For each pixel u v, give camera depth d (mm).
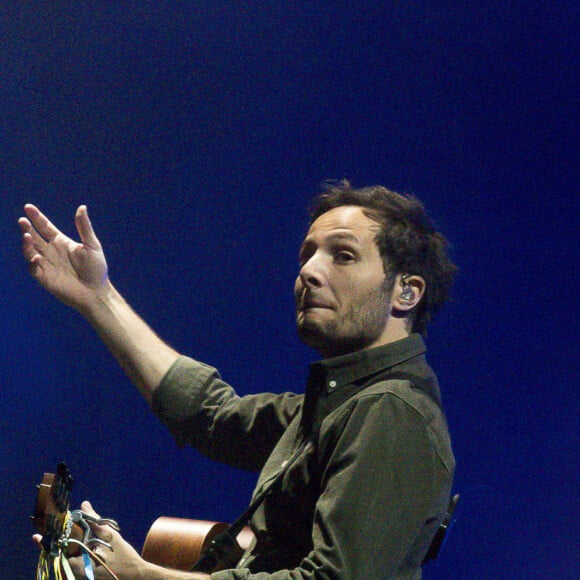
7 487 17984
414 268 6988
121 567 6172
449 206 15844
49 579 5973
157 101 18078
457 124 15961
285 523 6625
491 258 15500
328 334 6824
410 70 16375
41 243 7977
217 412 8008
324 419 6613
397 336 6965
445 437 6477
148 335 8172
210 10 17828
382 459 6141
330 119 16938
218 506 17375
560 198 15266
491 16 15844
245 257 17516
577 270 15109
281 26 17406
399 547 6098
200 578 6137
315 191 17047
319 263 6871
